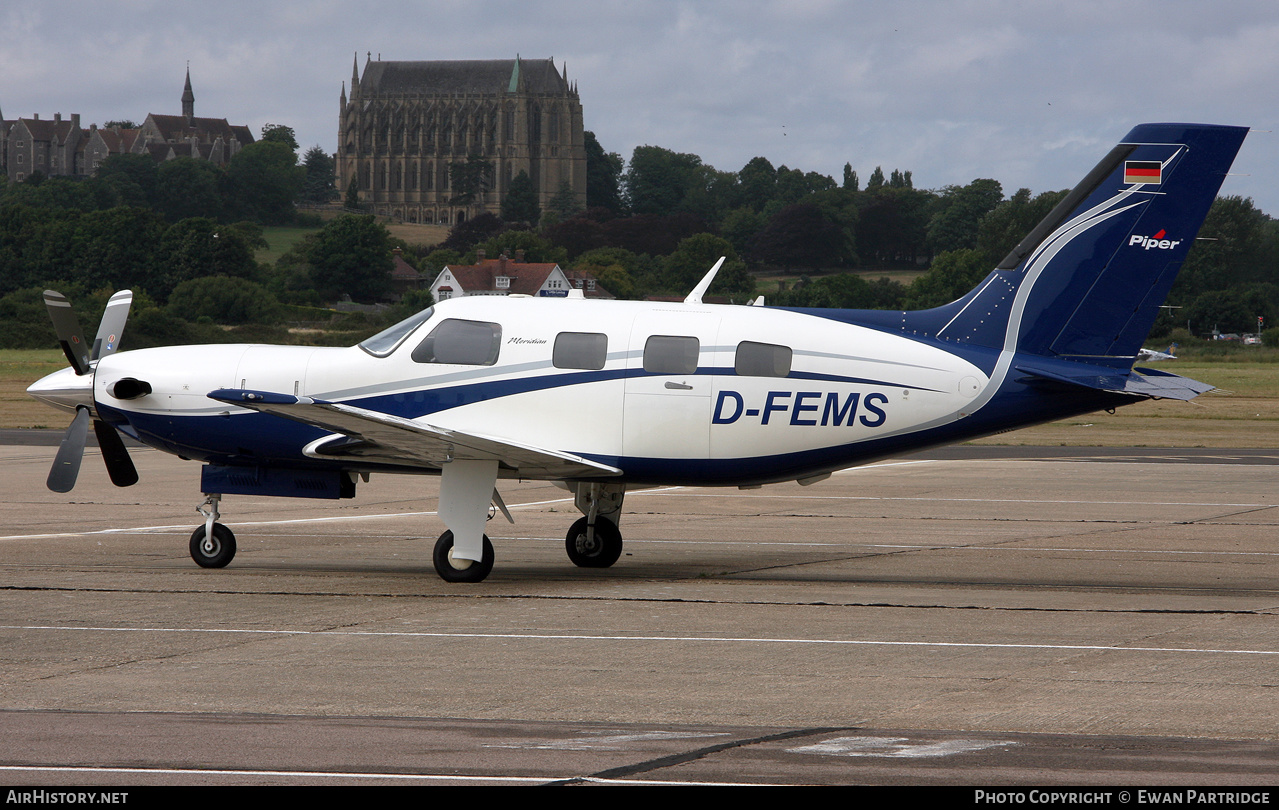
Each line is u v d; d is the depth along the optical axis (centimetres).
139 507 7206
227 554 5025
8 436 11969
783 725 2730
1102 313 4822
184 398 5009
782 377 4731
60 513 6912
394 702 2917
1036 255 4844
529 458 4606
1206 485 8612
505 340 4828
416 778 2336
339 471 5056
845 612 4084
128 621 3888
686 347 4750
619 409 4747
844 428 4759
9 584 4594
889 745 2573
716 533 6291
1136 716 2808
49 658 3366
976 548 5769
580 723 2744
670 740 2608
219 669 3241
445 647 3516
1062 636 3706
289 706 2875
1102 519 6869
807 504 7606
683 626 3831
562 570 5066
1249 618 4019
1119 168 4794
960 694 3008
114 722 2728
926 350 4806
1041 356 4850
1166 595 4494
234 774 2359
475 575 4697
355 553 5506
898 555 5538
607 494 5091
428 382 4853
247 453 5019
